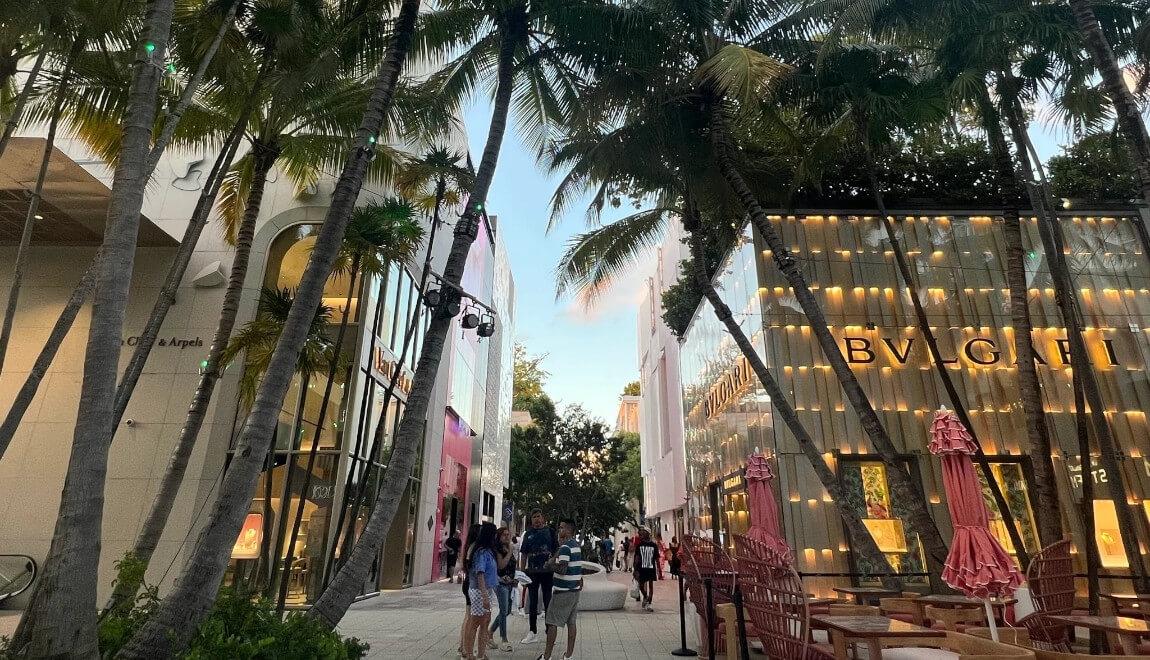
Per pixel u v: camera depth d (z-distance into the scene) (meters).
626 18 9.80
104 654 4.04
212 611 4.53
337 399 14.62
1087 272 14.03
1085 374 8.55
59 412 14.24
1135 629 4.78
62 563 3.29
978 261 14.15
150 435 14.09
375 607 13.38
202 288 15.45
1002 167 10.44
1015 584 4.96
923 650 4.64
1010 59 9.66
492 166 8.30
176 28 9.13
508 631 10.07
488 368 33.22
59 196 13.91
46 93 9.23
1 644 4.57
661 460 33.16
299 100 9.64
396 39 6.61
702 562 8.03
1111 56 7.22
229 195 13.13
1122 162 11.44
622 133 11.12
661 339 33.41
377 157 12.73
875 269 14.12
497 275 36.28
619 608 13.25
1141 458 12.38
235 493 4.35
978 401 12.96
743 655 5.60
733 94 8.64
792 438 12.80
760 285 13.99
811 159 11.88
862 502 12.30
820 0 10.30
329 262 5.35
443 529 22.92
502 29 9.46
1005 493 12.30
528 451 37.47
